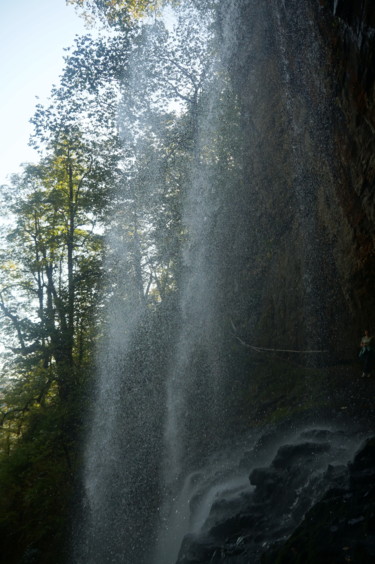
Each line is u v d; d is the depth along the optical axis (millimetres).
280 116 18219
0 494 15008
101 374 19266
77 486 15500
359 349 13461
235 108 22594
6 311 24203
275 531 7234
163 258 23625
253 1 19875
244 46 21109
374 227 11734
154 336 21359
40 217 25891
